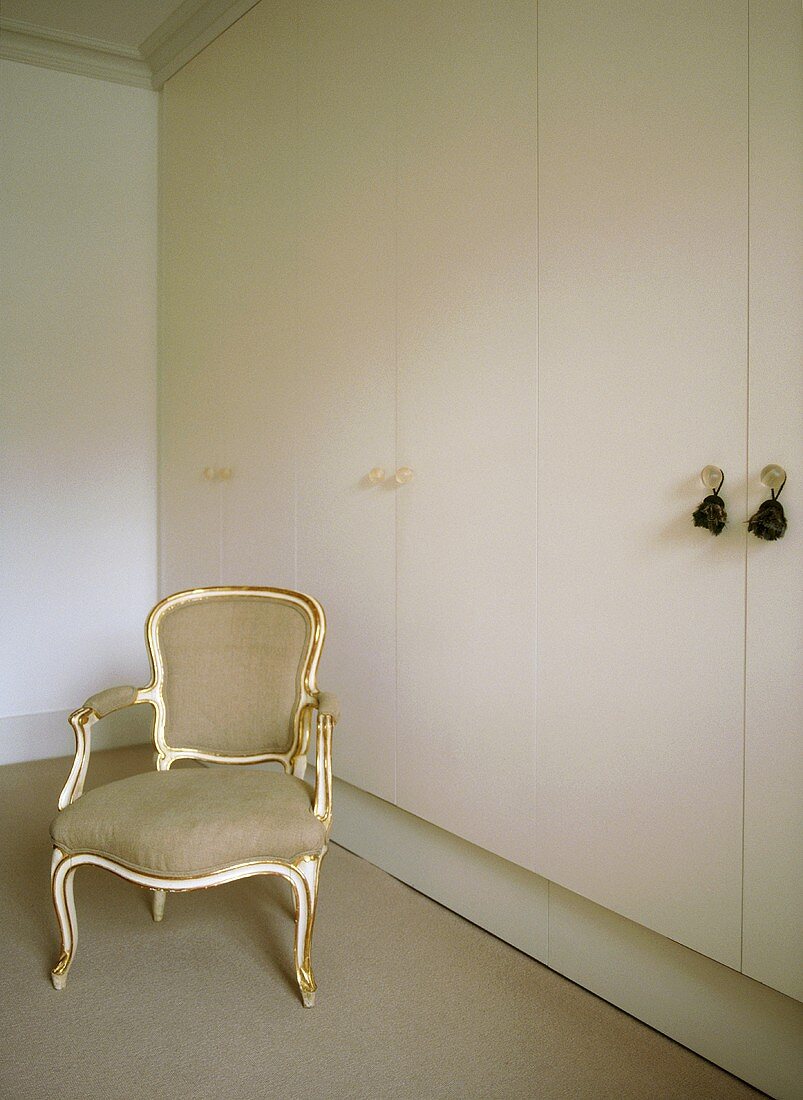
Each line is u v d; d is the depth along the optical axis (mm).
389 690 2498
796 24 1476
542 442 1989
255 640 2322
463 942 2205
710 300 1627
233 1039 1792
